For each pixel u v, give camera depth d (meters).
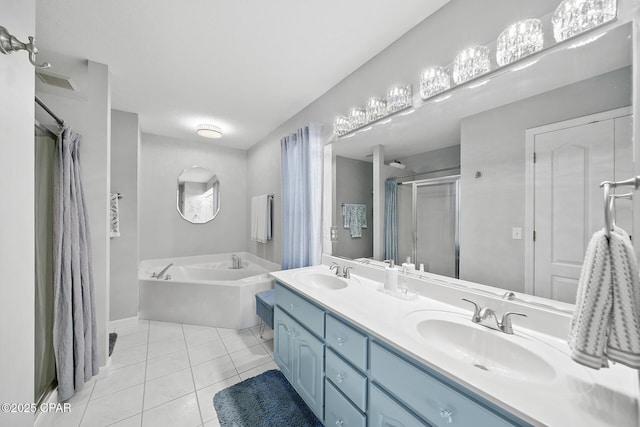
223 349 2.30
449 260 1.32
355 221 1.95
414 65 1.51
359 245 1.92
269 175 3.46
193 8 1.36
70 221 1.61
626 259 0.58
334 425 1.27
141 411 1.56
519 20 1.07
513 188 1.07
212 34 1.57
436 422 0.80
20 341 0.73
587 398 0.65
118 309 2.64
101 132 1.91
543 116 0.98
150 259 3.51
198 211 3.87
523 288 1.04
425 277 1.44
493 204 1.14
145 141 3.45
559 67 0.94
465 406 0.73
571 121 0.92
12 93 0.69
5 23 0.67
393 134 1.62
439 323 1.10
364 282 1.73
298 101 2.48
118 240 2.65
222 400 1.65
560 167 0.94
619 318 0.57
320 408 1.37
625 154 0.81
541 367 0.82
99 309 1.90
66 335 1.57
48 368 1.60
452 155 1.30
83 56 1.79
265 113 2.77
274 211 3.36
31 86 0.79
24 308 0.75
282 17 1.43
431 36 1.41
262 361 2.12
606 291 0.59
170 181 3.64
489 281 1.15
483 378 0.73
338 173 2.13
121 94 2.34
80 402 1.63
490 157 1.14
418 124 1.47
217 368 2.01
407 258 1.55
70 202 1.63
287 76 2.04
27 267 0.77
